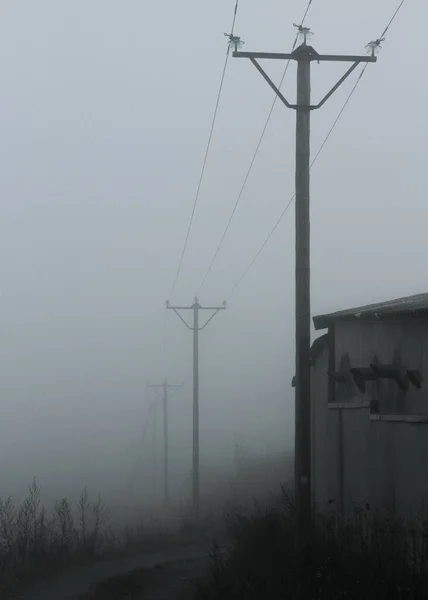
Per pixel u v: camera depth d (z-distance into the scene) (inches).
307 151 566.9
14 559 645.3
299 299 555.5
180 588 558.3
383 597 387.2
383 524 506.6
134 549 811.4
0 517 753.0
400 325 627.8
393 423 629.6
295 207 564.7
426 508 558.9
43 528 696.4
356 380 698.8
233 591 453.4
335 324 783.1
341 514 638.5
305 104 569.6
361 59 571.8
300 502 542.6
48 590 582.2
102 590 558.3
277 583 431.5
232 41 570.6
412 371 590.2
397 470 619.5
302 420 548.7
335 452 774.5
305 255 557.3
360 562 421.1
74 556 704.4
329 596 399.2
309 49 572.1
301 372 551.5
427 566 405.4
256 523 609.3
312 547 475.2
